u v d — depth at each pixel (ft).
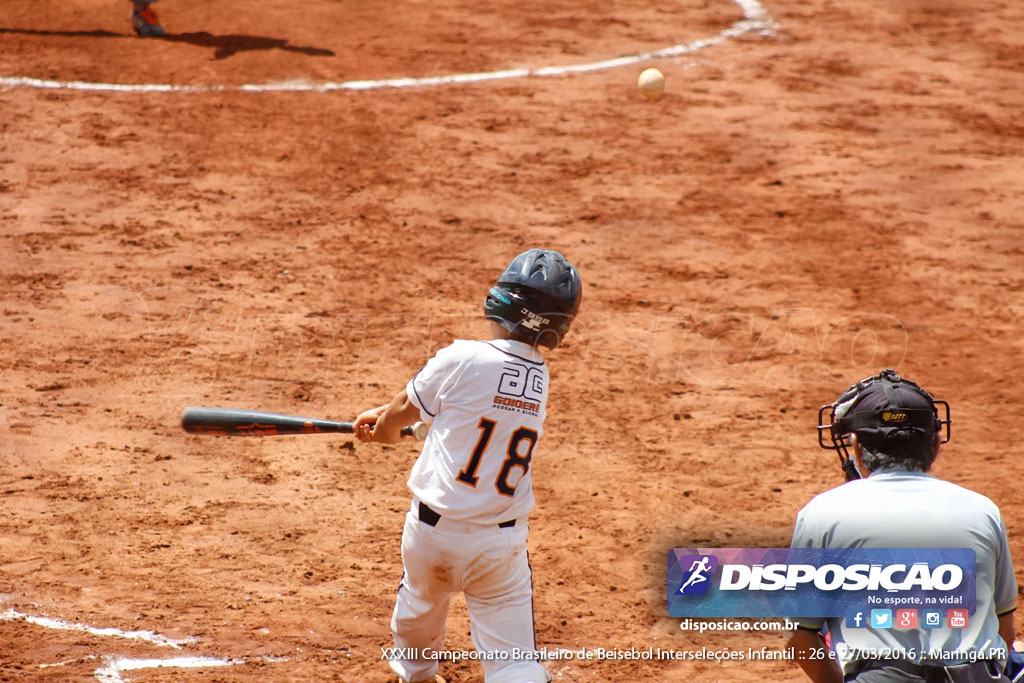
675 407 106.22
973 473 92.58
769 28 257.14
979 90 221.05
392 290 130.52
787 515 84.89
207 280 130.00
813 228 156.04
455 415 51.11
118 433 94.43
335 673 61.36
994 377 113.91
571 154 181.27
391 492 87.45
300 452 93.56
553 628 68.44
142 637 64.44
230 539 78.23
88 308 120.78
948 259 146.72
